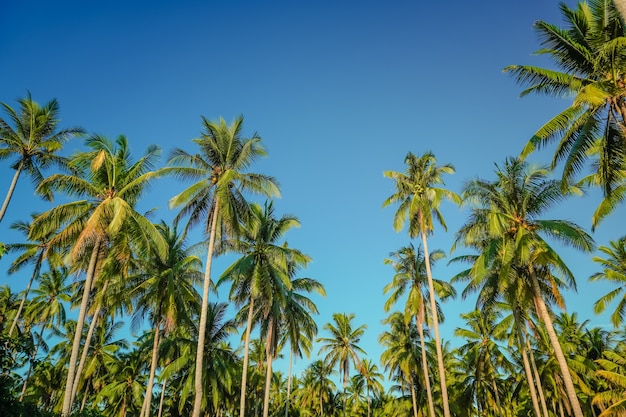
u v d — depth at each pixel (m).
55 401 45.00
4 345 11.45
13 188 23.97
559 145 16.59
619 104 15.02
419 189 29.83
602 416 25.78
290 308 32.50
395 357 43.19
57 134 25.86
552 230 22.14
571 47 16.30
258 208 31.17
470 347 43.09
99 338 45.12
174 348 36.81
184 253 30.73
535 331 32.44
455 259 29.50
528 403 47.56
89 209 22.86
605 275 30.09
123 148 25.08
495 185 24.45
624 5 11.71
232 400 41.91
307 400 62.53
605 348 39.78
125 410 43.41
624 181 18.77
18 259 35.19
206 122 24.72
